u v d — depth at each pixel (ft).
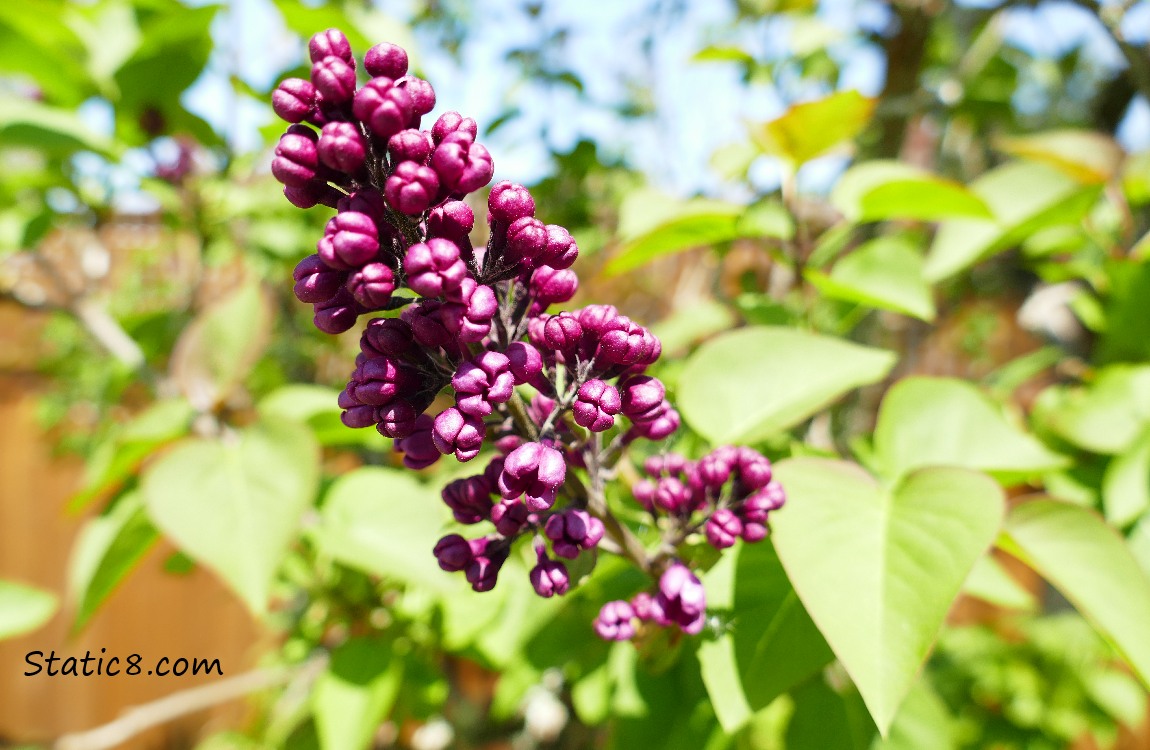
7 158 1.14
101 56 1.01
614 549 0.45
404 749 1.22
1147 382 0.74
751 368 0.60
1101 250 1.05
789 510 0.44
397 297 0.37
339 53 0.34
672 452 0.58
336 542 0.68
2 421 2.22
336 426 0.81
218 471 0.63
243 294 0.83
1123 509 0.65
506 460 0.35
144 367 0.99
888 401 0.62
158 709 0.90
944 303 1.75
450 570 0.42
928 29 1.15
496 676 1.52
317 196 0.35
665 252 0.79
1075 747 1.92
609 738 0.63
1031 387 1.29
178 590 2.18
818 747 0.58
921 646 0.37
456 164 0.34
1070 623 1.56
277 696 1.35
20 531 2.23
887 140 1.22
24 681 2.16
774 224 0.79
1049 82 1.91
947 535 0.40
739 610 0.48
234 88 0.92
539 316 0.41
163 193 1.03
